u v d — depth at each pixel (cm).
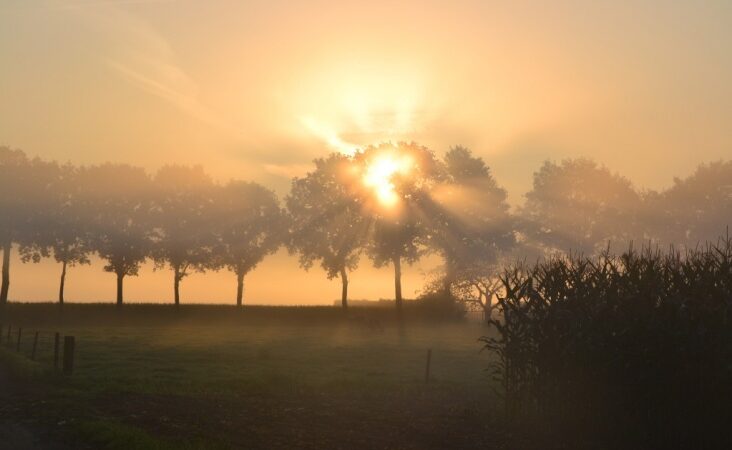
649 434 1585
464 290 10075
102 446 1462
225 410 1988
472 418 1927
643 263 1681
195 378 3039
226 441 1560
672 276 1622
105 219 10481
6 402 1966
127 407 1944
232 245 11069
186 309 9638
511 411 1906
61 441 1505
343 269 10706
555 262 1875
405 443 1622
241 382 2733
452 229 10400
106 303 9450
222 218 11056
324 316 9681
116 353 4334
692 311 1508
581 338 1672
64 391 2194
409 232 9906
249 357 4284
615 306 1648
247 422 1816
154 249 10612
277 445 1562
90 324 8575
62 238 10075
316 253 10738
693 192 11119
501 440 1659
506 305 1914
